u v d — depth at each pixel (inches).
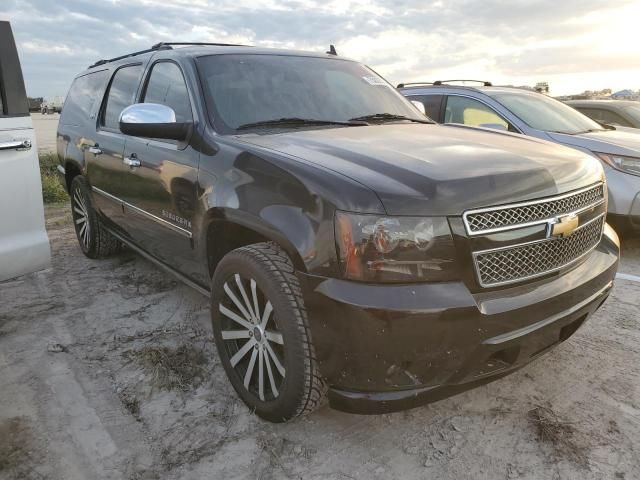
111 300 160.6
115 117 164.6
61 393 111.2
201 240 112.7
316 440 95.7
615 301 153.2
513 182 85.7
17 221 117.9
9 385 114.6
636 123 292.7
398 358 78.3
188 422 101.3
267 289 90.0
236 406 106.0
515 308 82.3
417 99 256.4
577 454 90.4
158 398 109.1
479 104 234.1
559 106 241.8
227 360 106.2
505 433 96.2
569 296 90.3
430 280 79.2
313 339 84.7
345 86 142.9
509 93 240.1
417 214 78.4
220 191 103.1
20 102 115.3
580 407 102.9
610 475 85.5
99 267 192.4
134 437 97.3
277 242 89.4
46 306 156.6
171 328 140.7
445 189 80.7
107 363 123.0
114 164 155.6
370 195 79.3
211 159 109.2
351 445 94.3
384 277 77.9
